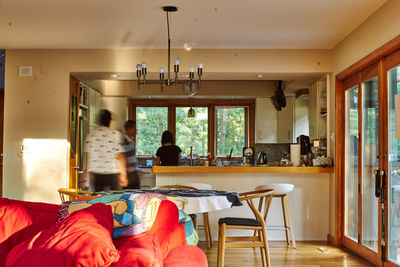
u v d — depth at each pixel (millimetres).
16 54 6402
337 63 6047
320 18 4941
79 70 6367
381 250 4590
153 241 2096
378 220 4688
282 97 8531
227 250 5676
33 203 2441
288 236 6066
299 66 6332
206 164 7512
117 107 9203
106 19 5000
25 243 1748
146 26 5266
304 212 6320
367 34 4914
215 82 9172
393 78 4375
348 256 5344
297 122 9398
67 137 6379
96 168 5727
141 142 9828
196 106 9914
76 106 6820
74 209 2361
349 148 5781
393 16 4207
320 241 6270
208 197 4066
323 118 6941
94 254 1529
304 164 6625
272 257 5277
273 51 6348
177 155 7152
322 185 6328
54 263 1531
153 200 2469
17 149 6379
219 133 9930
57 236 1684
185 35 5652
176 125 9914
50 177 6344
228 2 4445
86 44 6113
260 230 4297
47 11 4727
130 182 5961
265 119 9523
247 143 9836
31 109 6387
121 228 2307
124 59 6359
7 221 2287
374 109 4879
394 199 4340
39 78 6387
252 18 4957
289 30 5418
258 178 6270
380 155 4637
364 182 5203
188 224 3104
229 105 9852
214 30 5426
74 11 4723
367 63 4938
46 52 6387
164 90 9109
